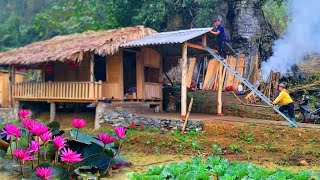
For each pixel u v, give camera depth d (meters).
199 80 18.02
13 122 14.66
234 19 19.64
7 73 18.34
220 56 13.20
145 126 12.38
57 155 6.18
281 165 8.00
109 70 14.18
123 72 14.96
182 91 11.73
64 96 13.98
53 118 14.48
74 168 6.17
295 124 10.24
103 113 13.32
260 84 16.02
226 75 17.00
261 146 9.33
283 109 11.18
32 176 5.67
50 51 13.94
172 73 18.58
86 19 22.72
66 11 27.38
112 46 12.80
